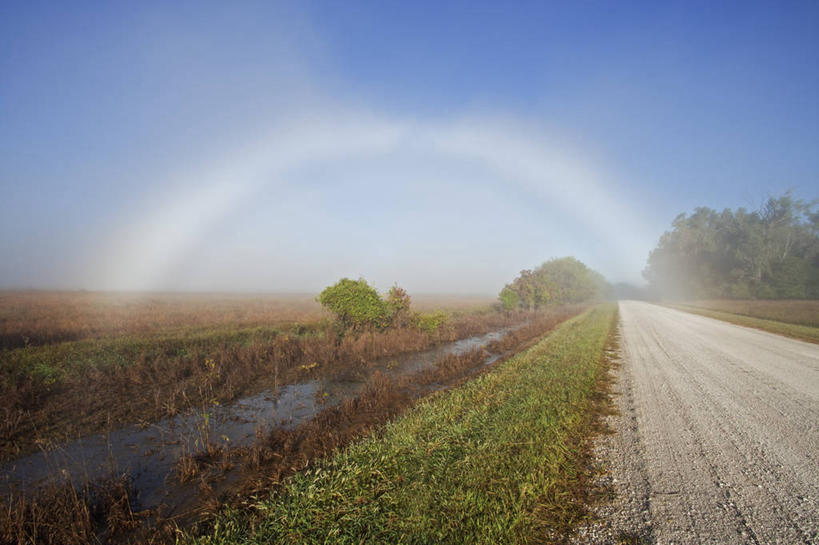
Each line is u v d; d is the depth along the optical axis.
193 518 3.92
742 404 7.27
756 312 34.34
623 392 8.06
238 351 11.94
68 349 11.52
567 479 4.30
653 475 4.45
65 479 4.73
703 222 73.25
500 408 6.48
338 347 13.46
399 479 4.14
